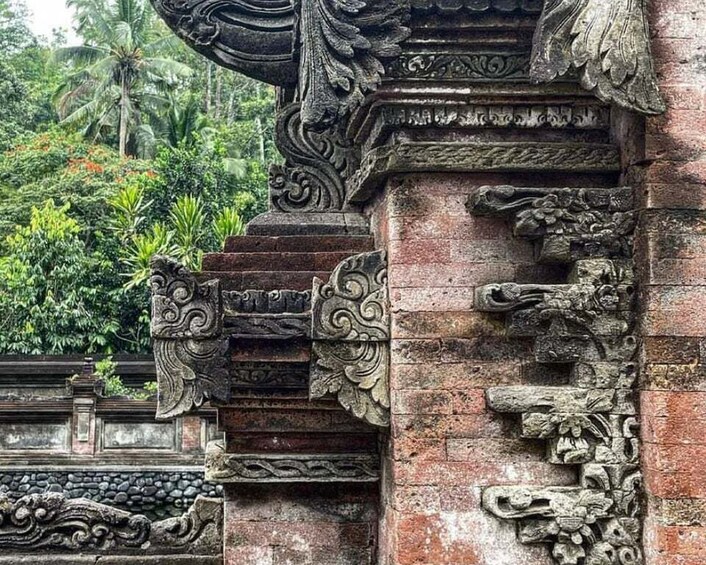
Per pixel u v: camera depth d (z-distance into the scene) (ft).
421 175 16.78
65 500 21.06
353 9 15.76
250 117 122.01
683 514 15.25
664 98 15.90
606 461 16.02
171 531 20.93
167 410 16.80
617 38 15.26
